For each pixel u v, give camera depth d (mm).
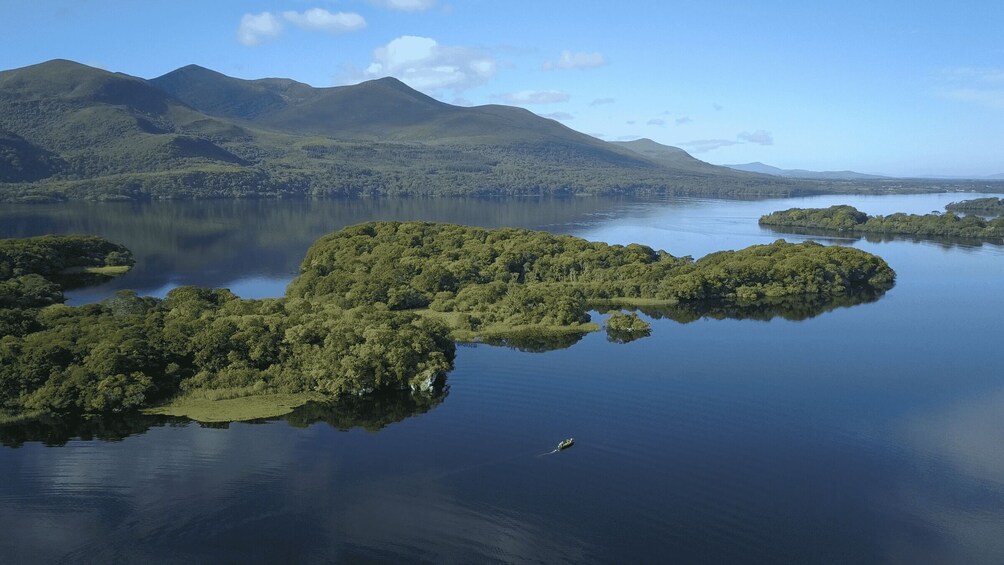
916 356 150625
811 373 138125
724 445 104312
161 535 77625
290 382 121750
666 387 128750
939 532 82188
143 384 114188
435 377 126938
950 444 105750
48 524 79688
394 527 79938
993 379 135500
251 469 93812
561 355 148375
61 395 110125
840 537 80688
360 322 139375
